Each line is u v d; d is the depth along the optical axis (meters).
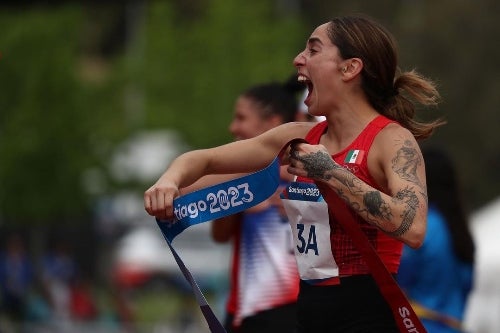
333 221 10.67
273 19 94.88
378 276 10.23
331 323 10.74
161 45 82.19
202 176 11.43
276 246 15.49
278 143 11.50
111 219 70.38
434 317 16.89
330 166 10.22
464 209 17.09
